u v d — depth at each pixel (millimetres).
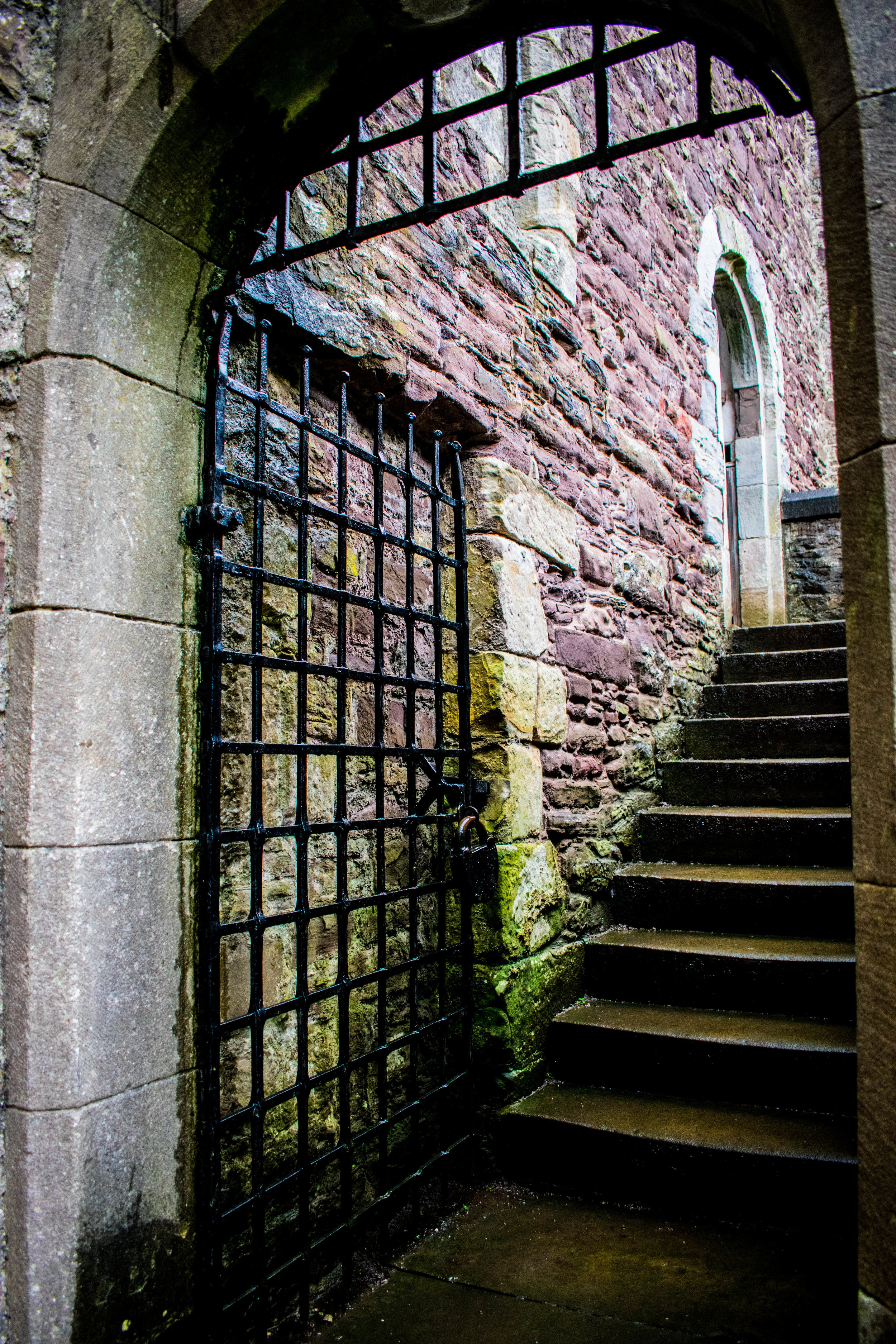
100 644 1501
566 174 1504
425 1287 2035
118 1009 1490
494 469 2869
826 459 8062
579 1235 2242
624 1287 1998
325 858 2205
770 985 2867
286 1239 1977
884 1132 1104
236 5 1437
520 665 2877
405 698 2549
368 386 2428
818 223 8469
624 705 3785
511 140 1558
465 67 3053
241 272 1745
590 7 1471
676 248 4930
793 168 7723
